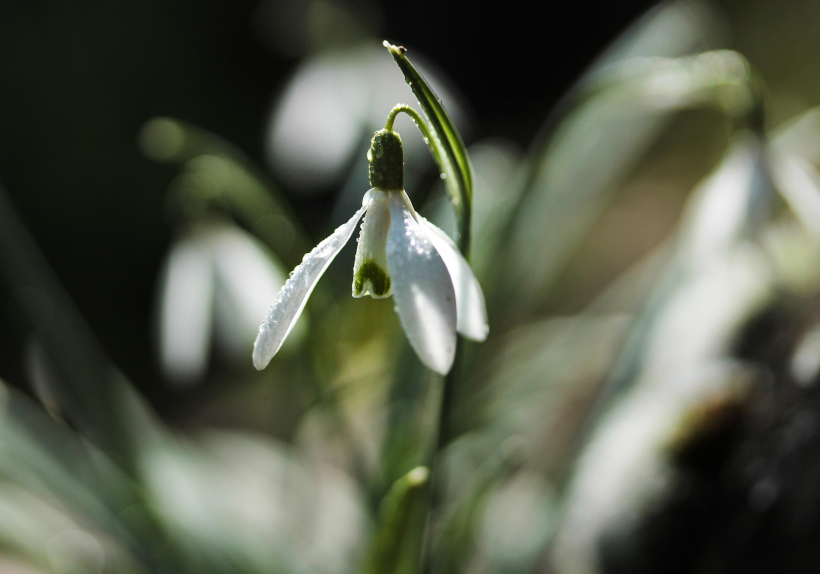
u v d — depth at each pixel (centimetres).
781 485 39
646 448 41
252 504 58
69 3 178
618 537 40
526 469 56
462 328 32
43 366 45
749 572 39
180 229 47
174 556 43
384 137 32
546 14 216
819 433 39
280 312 32
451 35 220
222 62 195
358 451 43
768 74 140
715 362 43
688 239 41
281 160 55
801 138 50
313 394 48
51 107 173
